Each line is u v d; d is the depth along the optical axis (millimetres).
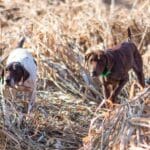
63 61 11914
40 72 11758
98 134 9016
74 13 14234
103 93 11039
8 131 9703
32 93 10500
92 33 12945
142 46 12812
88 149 8898
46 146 9703
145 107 9367
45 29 12617
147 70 11898
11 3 15086
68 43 12367
